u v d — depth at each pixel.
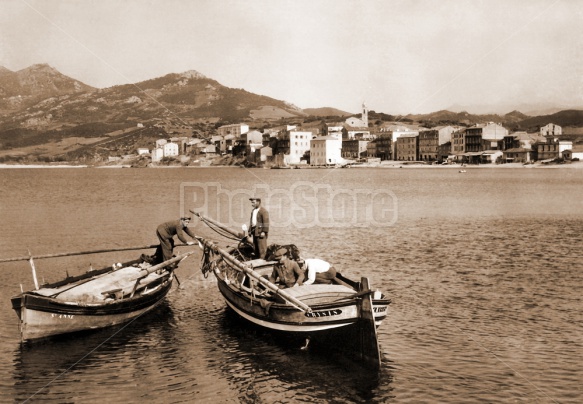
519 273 28.14
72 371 15.80
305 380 15.20
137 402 14.03
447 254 34.16
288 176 181.62
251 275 18.67
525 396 14.18
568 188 105.62
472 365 16.02
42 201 81.44
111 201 81.69
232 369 15.94
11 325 19.69
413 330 19.02
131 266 22.72
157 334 18.86
